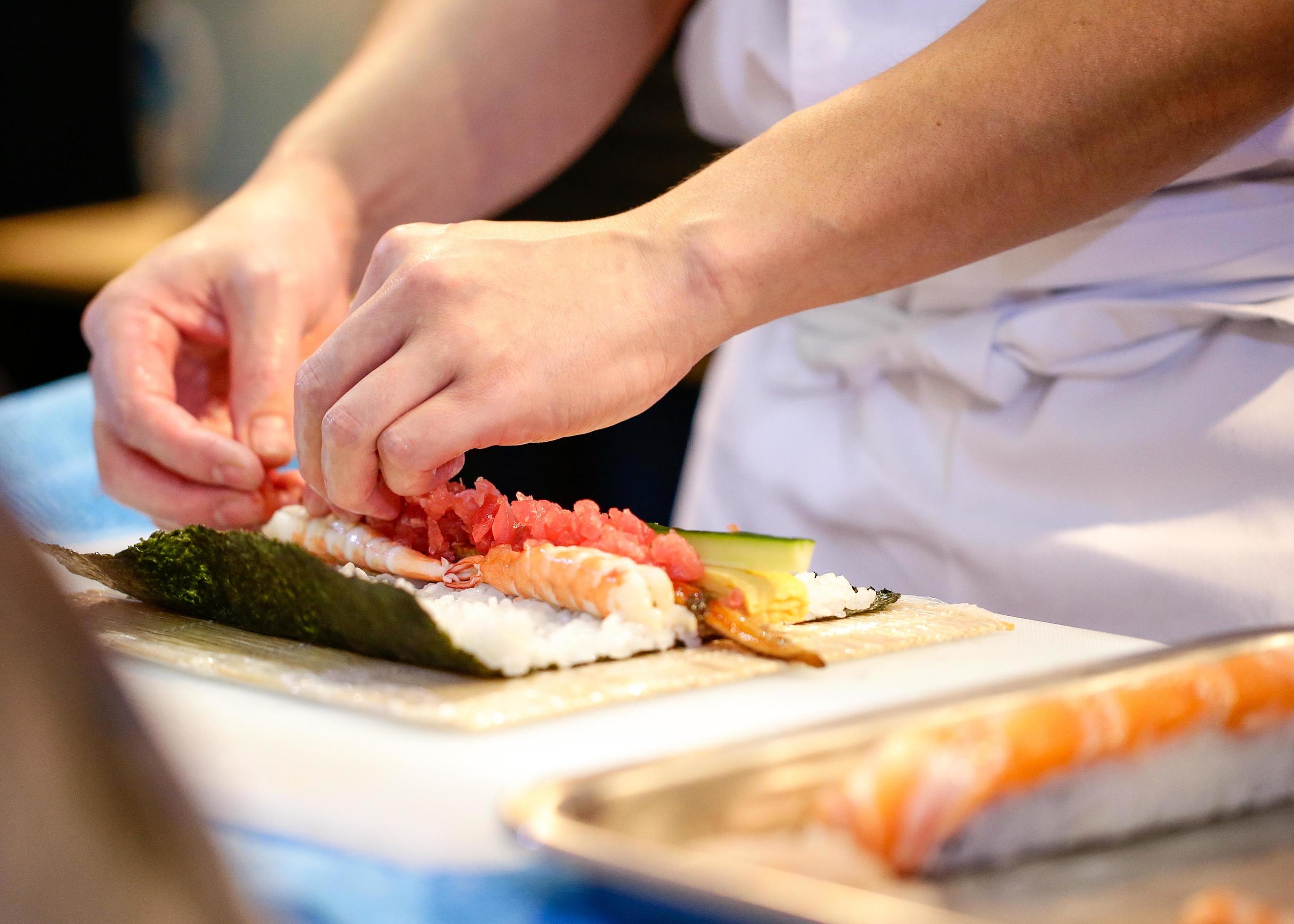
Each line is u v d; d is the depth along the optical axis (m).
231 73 2.19
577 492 1.61
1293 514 0.83
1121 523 0.87
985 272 0.89
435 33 1.03
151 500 0.90
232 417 0.91
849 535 0.96
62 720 0.24
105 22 2.11
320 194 0.98
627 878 0.48
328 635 0.73
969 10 0.86
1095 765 0.56
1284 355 0.85
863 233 0.77
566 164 1.11
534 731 0.65
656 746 0.64
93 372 0.92
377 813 0.59
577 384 0.75
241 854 0.57
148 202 2.26
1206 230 0.85
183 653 0.73
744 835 0.54
